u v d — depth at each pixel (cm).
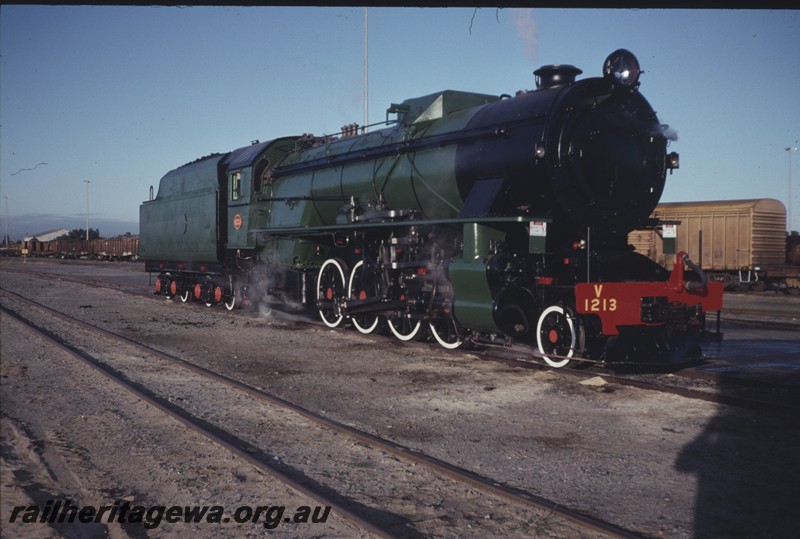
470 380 835
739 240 2330
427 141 1073
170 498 461
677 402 713
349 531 405
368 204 1204
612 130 907
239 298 1656
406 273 1113
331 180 1319
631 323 823
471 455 552
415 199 1104
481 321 914
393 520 421
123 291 2375
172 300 2034
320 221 1388
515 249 938
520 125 909
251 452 555
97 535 410
